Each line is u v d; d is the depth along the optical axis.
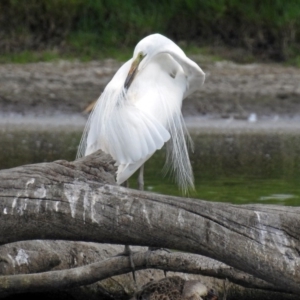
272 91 26.17
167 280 9.59
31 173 8.31
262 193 15.20
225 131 23.06
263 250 8.20
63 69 27.56
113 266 9.09
